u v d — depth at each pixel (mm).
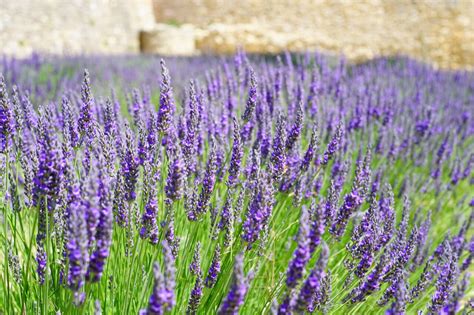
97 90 6074
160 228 2230
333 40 22484
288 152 2627
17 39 16328
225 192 2916
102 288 2215
